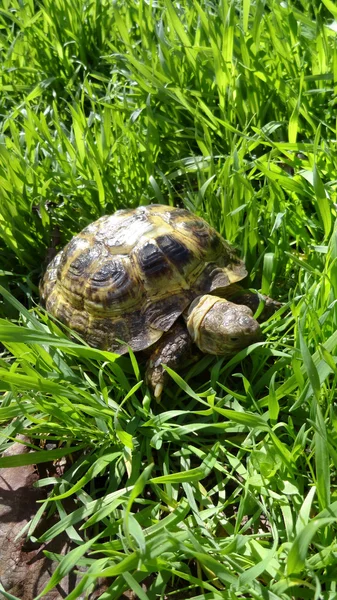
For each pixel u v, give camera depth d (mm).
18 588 272
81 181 420
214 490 285
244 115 439
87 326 331
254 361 318
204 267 329
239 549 251
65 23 547
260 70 429
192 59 454
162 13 502
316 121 428
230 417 273
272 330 330
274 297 359
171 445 309
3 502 302
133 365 307
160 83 446
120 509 282
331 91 431
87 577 238
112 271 326
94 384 319
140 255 323
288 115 432
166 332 318
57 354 325
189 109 428
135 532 237
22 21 561
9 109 530
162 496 276
